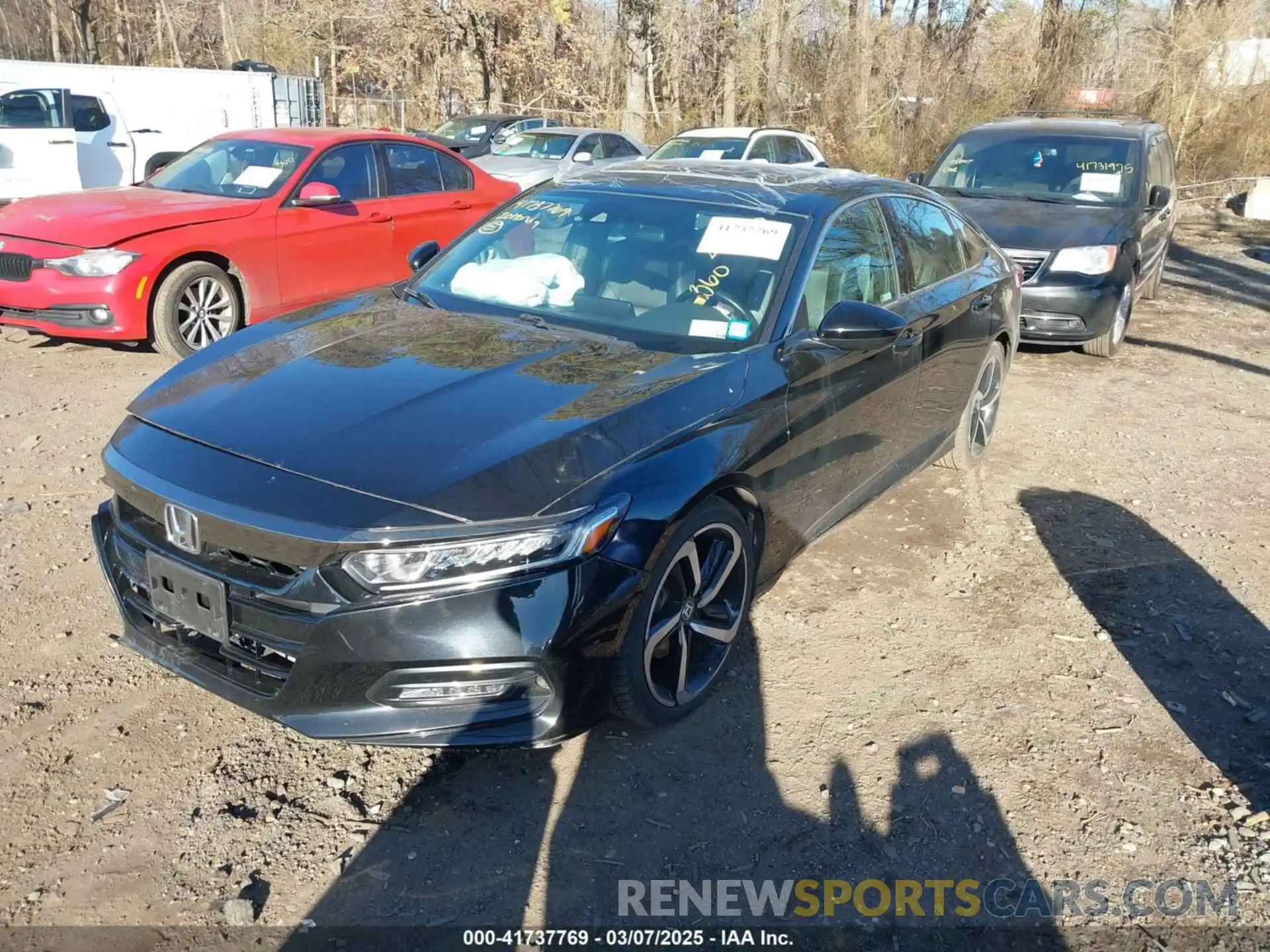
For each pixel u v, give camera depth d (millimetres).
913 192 5082
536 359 3488
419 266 4660
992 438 6254
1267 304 11180
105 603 3955
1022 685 3760
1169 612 4352
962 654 3941
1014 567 4695
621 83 29172
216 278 7098
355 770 3117
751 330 3758
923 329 4605
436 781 3086
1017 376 7977
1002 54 23797
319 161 7727
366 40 28844
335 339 3674
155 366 7020
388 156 8250
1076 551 4891
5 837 2770
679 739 3328
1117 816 3105
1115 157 9203
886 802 3098
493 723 2824
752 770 3201
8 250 6762
